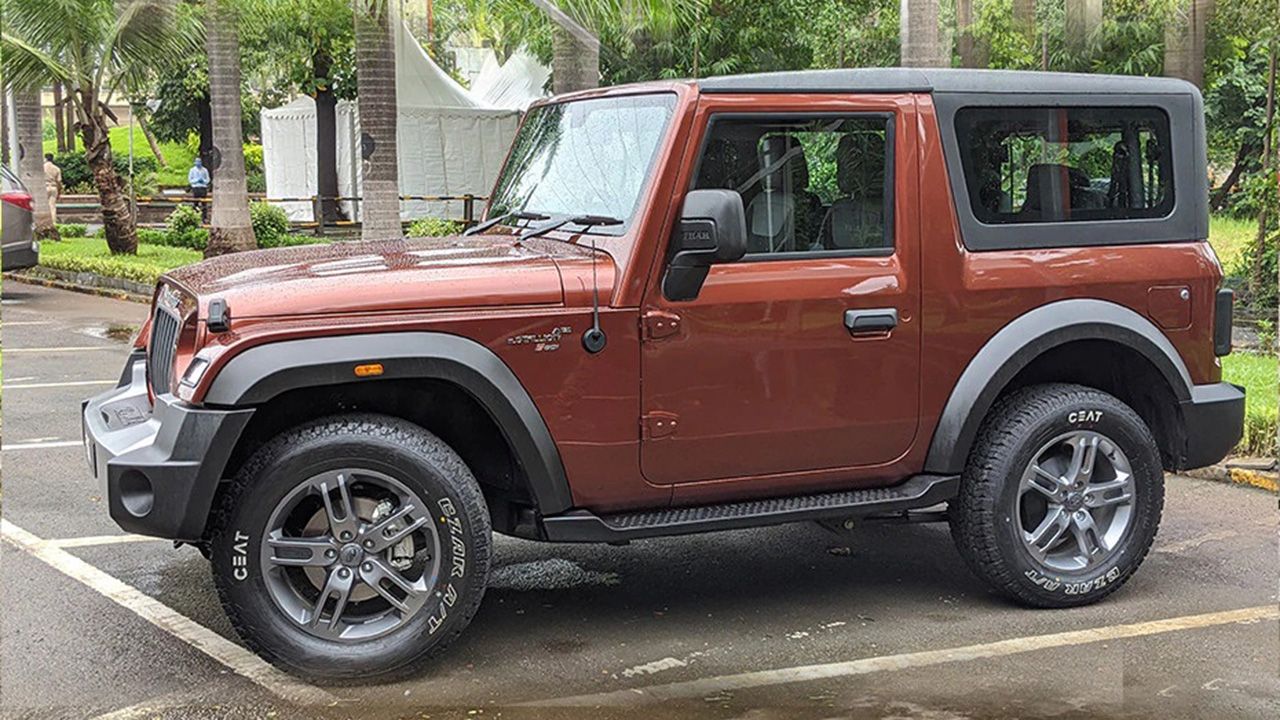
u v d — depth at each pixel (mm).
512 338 4426
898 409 4953
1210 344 5441
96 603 5230
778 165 4770
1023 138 5105
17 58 18922
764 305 4707
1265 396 8336
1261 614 5191
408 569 4535
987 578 5176
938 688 4441
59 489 7012
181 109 33781
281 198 27625
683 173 4609
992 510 5074
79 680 4445
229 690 4383
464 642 4883
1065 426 5141
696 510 4793
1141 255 5273
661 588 5539
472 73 35812
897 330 4902
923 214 4934
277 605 4355
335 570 4391
